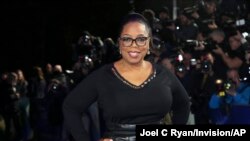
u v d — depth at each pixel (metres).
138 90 3.31
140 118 3.33
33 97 10.20
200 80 6.96
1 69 19.81
